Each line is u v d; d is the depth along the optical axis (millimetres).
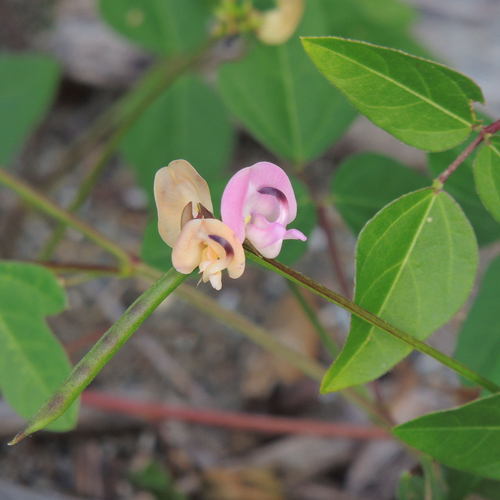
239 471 646
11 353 510
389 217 463
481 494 509
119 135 634
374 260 463
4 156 646
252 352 716
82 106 880
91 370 441
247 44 583
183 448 660
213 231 444
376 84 459
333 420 680
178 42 672
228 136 664
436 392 672
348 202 544
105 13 667
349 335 463
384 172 545
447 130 465
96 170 644
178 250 444
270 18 560
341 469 654
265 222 450
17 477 635
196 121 661
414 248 466
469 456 476
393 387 677
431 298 467
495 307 510
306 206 538
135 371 705
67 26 857
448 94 460
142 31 671
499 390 473
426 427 473
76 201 650
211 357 716
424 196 465
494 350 506
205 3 670
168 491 608
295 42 564
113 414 650
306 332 718
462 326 511
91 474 642
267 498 637
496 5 846
